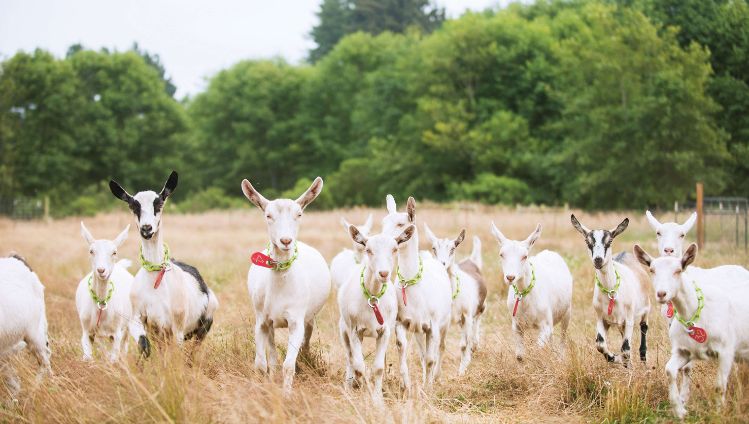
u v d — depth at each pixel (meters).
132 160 69.31
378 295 8.49
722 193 45.81
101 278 9.93
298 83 75.94
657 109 42.56
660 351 10.31
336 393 8.36
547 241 24.20
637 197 44.06
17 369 8.21
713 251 19.23
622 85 45.06
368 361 10.69
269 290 8.74
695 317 7.82
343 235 27.88
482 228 29.00
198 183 71.69
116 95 68.62
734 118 46.53
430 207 40.59
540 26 62.81
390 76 65.44
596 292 9.90
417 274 9.31
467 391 9.13
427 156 58.41
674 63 44.62
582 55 50.00
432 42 60.12
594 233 9.80
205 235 31.19
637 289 10.42
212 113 75.81
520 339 10.02
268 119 73.19
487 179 52.62
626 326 9.98
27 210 45.72
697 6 50.75
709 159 43.28
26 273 8.62
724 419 7.37
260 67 75.44
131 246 25.00
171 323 9.09
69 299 14.82
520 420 7.99
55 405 7.16
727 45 48.91
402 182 60.19
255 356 9.59
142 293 9.05
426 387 8.94
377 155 61.38
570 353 8.95
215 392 7.25
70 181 65.19
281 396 7.27
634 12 48.38
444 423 7.61
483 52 57.47
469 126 57.38
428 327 9.41
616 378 8.62
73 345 10.49
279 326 9.01
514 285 10.14
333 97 74.38
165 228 36.31
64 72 67.06
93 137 66.50
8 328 8.09
